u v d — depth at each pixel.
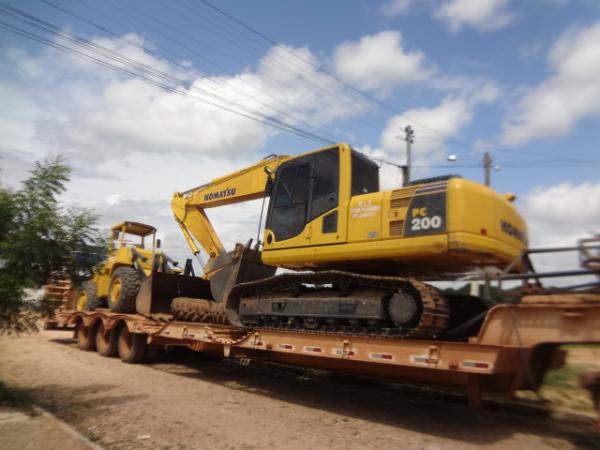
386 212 6.68
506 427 6.66
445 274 7.69
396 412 7.45
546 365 6.23
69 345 14.34
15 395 7.36
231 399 7.92
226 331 8.63
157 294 11.39
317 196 7.63
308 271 8.51
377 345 6.46
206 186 11.56
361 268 7.57
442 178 6.51
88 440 5.41
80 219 7.25
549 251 5.84
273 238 8.15
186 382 9.27
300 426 6.45
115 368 10.57
